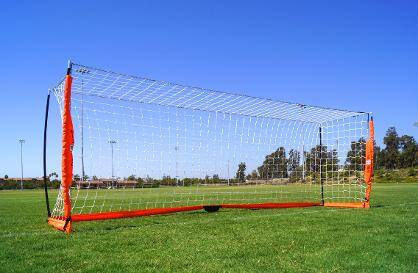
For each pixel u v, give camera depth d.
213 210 11.48
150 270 4.52
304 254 5.29
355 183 13.91
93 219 9.04
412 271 4.51
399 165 79.94
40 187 68.06
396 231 7.11
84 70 8.16
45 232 7.41
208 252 5.41
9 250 5.65
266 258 5.08
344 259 5.02
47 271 4.52
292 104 12.92
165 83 9.96
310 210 11.54
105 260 5.00
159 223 8.62
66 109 7.66
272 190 15.88
